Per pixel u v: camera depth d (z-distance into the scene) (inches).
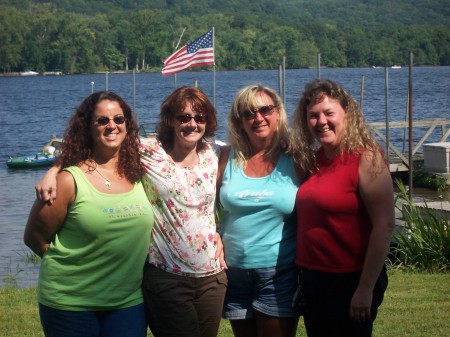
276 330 154.3
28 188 741.3
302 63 4087.1
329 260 145.9
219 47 3976.4
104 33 4163.4
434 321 215.3
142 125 714.2
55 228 141.9
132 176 145.1
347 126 145.3
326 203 144.6
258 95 155.1
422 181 640.4
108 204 140.9
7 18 4276.6
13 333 216.1
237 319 157.0
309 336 152.6
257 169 155.7
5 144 1272.1
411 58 551.8
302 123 150.9
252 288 156.0
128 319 145.5
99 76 3956.7
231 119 157.9
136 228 142.5
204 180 151.5
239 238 154.3
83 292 141.9
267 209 152.5
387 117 658.8
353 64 4409.5
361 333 146.4
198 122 151.3
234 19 4256.9
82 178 141.3
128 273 143.9
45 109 2103.8
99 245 140.9
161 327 149.9
